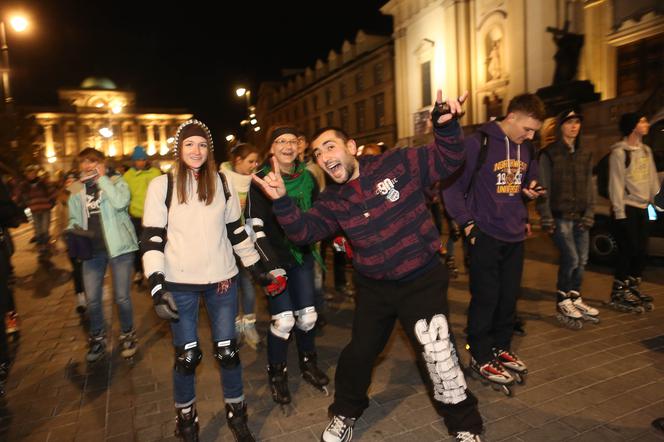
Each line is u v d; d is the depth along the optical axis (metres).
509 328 3.70
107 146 81.88
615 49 15.77
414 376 3.80
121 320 4.53
